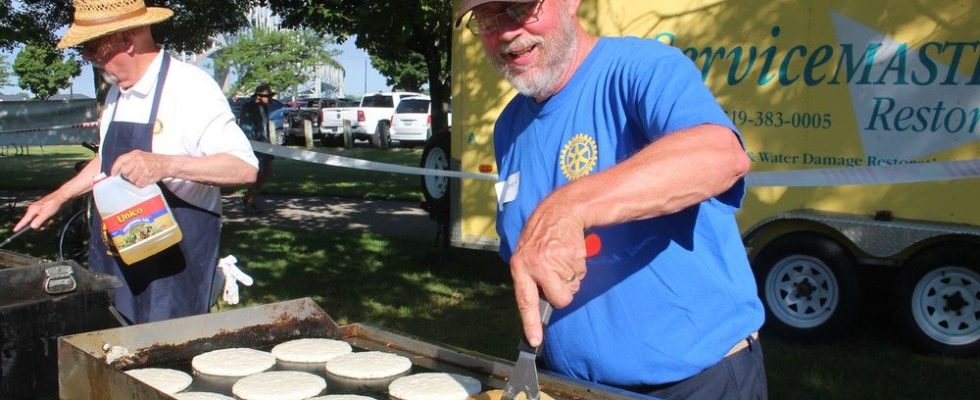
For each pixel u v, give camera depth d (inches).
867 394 191.2
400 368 91.3
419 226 456.1
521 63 76.0
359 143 1234.6
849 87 218.7
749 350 80.1
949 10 202.8
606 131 74.7
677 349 75.6
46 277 110.7
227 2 451.2
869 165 217.0
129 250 114.7
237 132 124.8
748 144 236.5
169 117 122.0
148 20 120.0
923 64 207.6
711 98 65.4
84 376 80.1
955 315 214.8
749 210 237.1
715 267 76.3
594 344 77.8
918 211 212.7
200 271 126.0
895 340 235.0
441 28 368.2
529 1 72.1
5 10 376.8
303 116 1151.0
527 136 82.0
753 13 231.9
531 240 54.8
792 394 191.3
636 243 75.0
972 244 208.5
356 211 516.4
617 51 75.4
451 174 199.3
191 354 96.7
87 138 677.3
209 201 126.6
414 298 284.2
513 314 264.1
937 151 207.0
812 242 227.5
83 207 320.2
